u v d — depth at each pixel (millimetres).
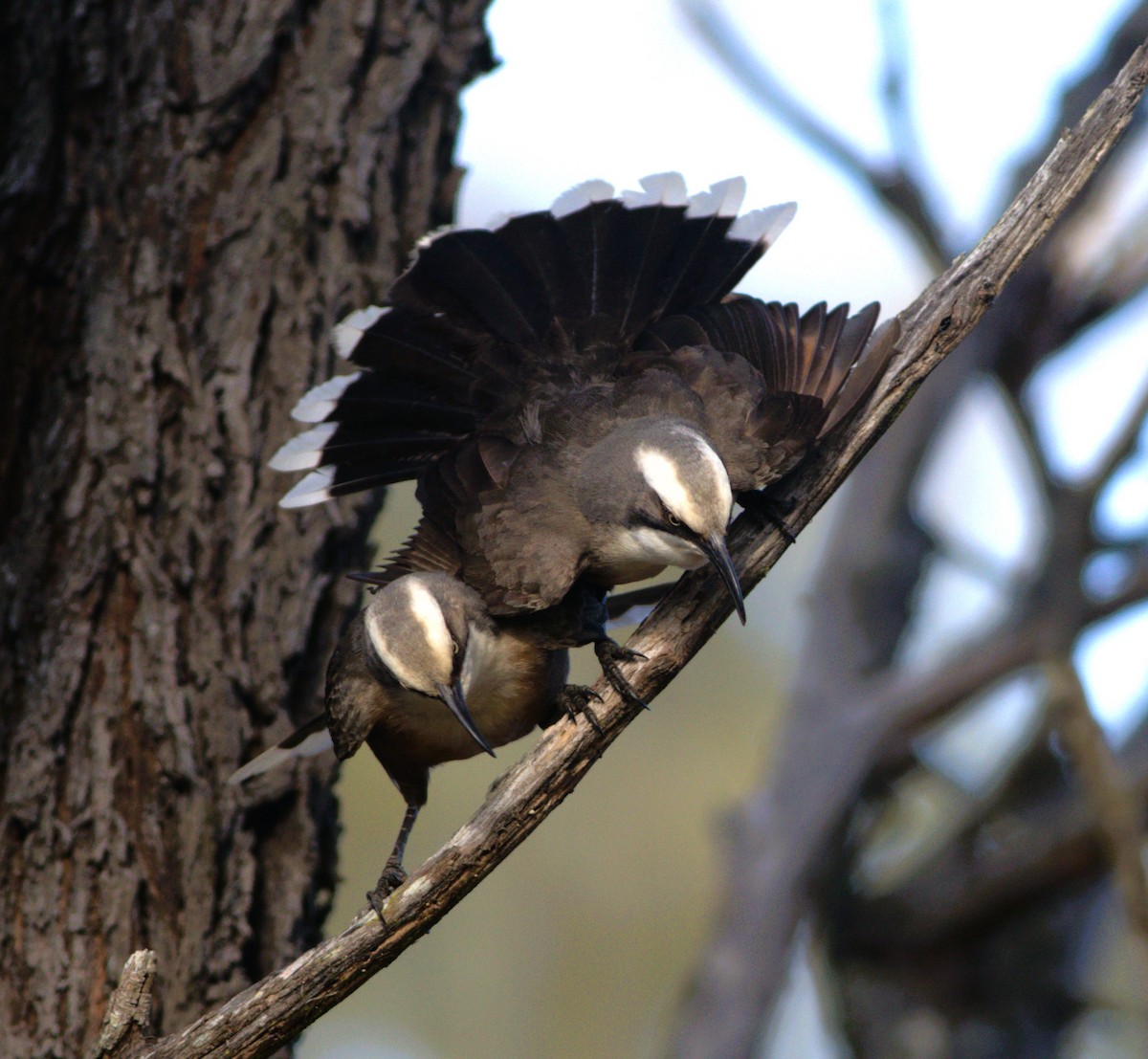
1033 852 13672
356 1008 17438
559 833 18406
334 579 9445
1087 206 13836
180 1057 6996
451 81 10273
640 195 9648
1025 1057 13586
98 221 9219
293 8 9758
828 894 14078
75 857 8281
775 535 8516
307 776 9008
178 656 8664
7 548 8797
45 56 9359
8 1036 7980
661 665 7949
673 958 17781
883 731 12727
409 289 9391
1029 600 12922
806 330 9312
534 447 9414
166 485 8922
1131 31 13500
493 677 9273
